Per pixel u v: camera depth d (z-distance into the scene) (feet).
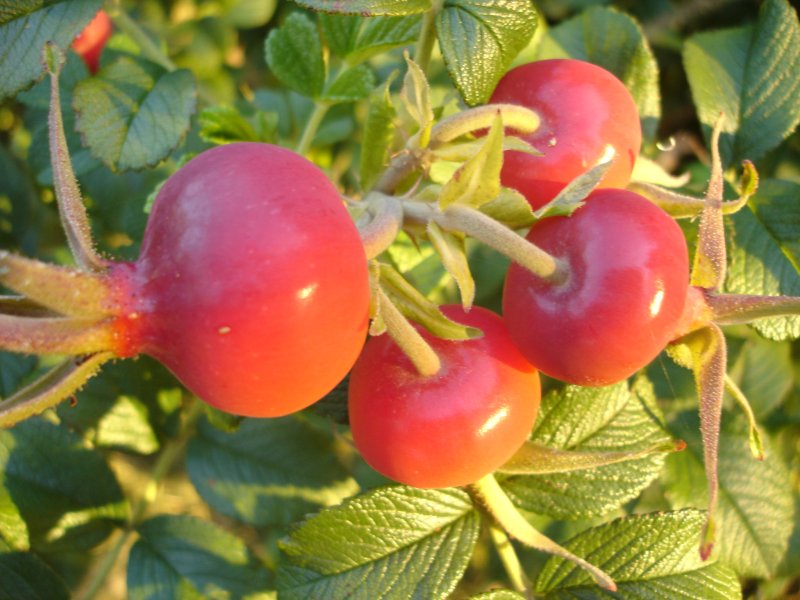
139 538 0.57
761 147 0.59
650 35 0.76
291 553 0.50
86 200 0.69
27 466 0.56
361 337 0.39
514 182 0.46
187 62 0.84
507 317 0.43
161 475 0.59
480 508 0.50
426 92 0.46
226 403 0.38
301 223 0.37
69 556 0.59
